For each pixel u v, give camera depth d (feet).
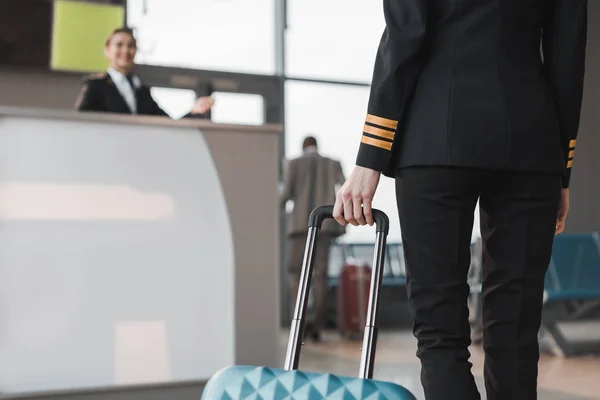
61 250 7.90
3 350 7.64
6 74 17.81
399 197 4.26
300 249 18.66
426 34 4.14
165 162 8.37
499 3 4.09
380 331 20.95
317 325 18.53
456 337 4.09
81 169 8.02
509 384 4.16
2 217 7.72
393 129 4.12
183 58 21.20
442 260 4.10
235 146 8.66
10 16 17.58
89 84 13.25
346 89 23.45
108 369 7.99
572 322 21.67
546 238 4.21
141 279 8.19
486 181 4.14
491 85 4.04
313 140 18.94
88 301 7.96
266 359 8.64
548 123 4.13
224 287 8.55
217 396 3.46
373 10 23.63
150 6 20.77
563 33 4.23
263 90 22.39
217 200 8.58
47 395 7.72
